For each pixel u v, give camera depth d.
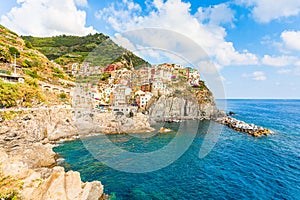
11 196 7.55
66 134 24.28
